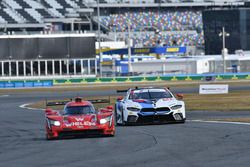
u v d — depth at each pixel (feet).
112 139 130.21
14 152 113.09
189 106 253.03
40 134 155.94
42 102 335.26
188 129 149.38
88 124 134.41
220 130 143.43
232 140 118.52
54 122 135.54
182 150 104.27
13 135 156.46
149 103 166.91
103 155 101.30
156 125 166.40
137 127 162.30
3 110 286.66
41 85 538.06
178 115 166.50
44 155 105.50
